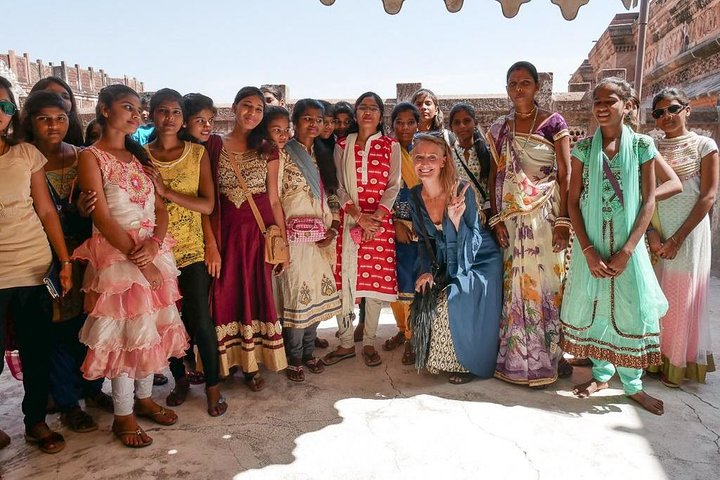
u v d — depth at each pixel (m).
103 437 2.79
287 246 3.33
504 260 3.59
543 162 3.34
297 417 2.98
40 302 2.58
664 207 3.33
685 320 3.26
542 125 3.32
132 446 2.66
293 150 3.51
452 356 3.45
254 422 2.93
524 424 2.87
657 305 3.02
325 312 3.62
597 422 2.89
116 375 2.55
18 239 2.46
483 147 3.76
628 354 3.01
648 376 3.51
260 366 3.76
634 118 3.29
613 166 2.98
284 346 3.62
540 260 3.38
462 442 2.69
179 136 3.08
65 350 2.88
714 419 2.91
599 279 3.07
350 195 3.69
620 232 2.96
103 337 2.53
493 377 3.54
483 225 3.59
